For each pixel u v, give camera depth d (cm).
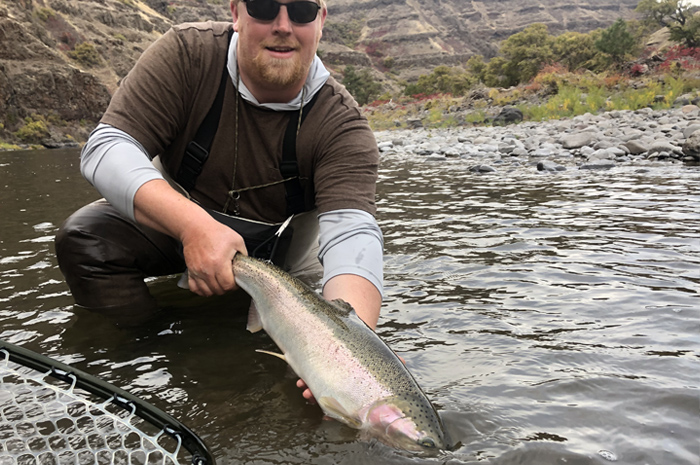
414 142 852
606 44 3259
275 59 110
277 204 127
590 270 157
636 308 126
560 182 350
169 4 6353
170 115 117
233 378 97
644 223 217
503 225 224
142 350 109
